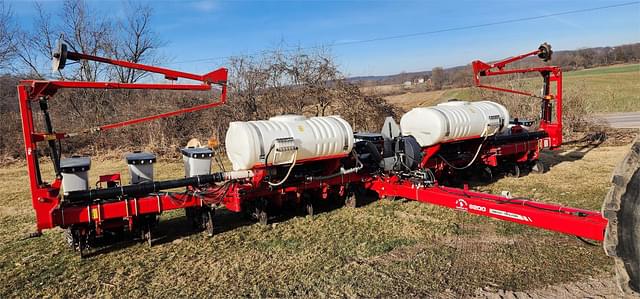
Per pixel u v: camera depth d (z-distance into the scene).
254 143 6.57
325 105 17.44
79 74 22.86
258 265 5.64
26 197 10.36
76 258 6.12
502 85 21.06
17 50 23.06
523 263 5.36
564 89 21.34
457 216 7.34
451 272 5.19
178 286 5.12
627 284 3.09
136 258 6.05
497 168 10.85
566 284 4.79
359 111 17.17
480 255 5.66
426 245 6.09
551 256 5.54
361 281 5.05
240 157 6.78
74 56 5.56
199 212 7.09
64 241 6.89
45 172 14.02
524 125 12.12
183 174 12.36
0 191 11.18
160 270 5.60
